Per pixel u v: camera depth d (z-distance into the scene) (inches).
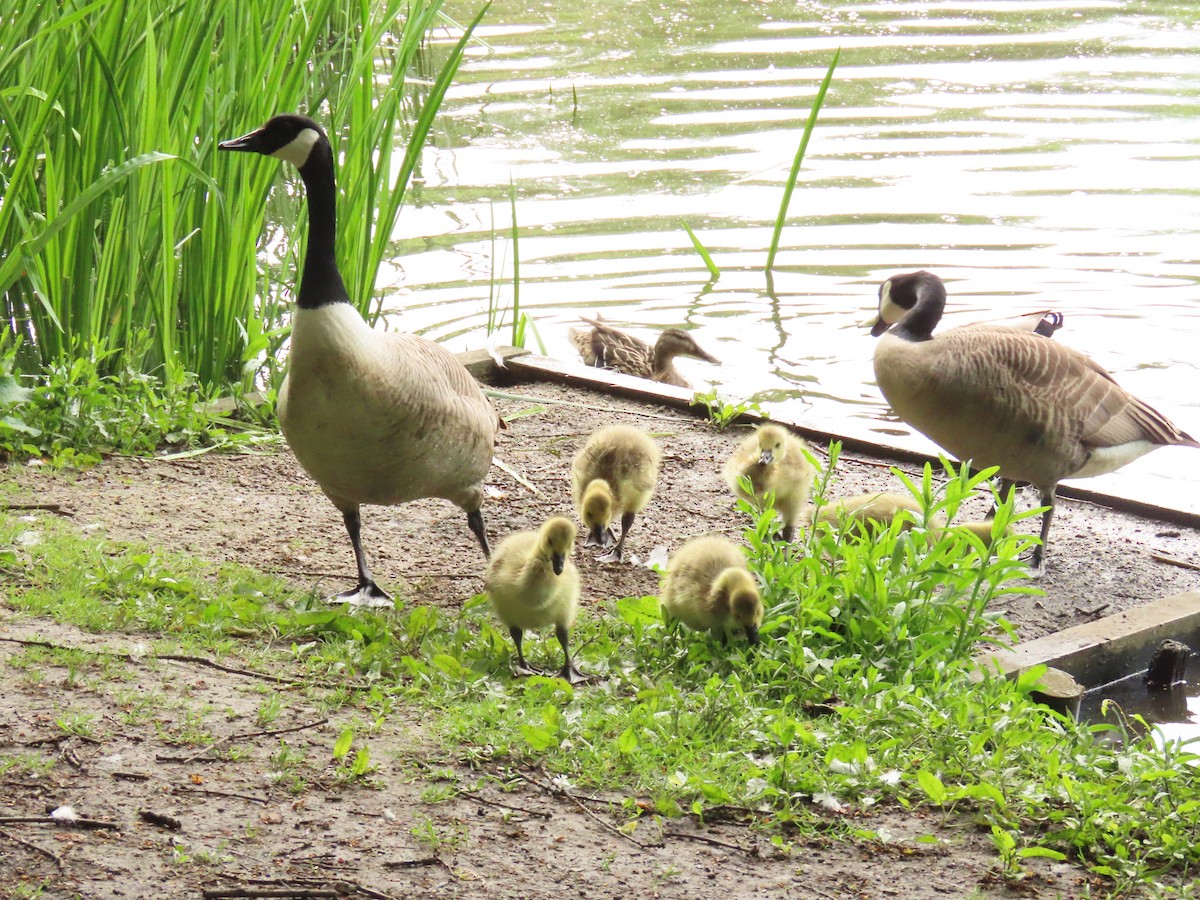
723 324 721.0
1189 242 791.7
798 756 293.7
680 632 372.2
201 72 528.4
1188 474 567.5
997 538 374.0
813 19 1283.2
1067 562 474.0
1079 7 1304.1
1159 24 1235.9
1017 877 259.1
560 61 1166.3
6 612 343.9
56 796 263.4
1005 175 891.4
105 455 504.4
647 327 719.1
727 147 954.7
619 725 309.9
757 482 445.7
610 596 423.2
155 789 268.7
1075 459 479.8
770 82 1090.7
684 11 1328.7
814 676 343.6
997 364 469.1
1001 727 315.6
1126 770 299.3
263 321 593.9
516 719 307.4
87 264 537.3
